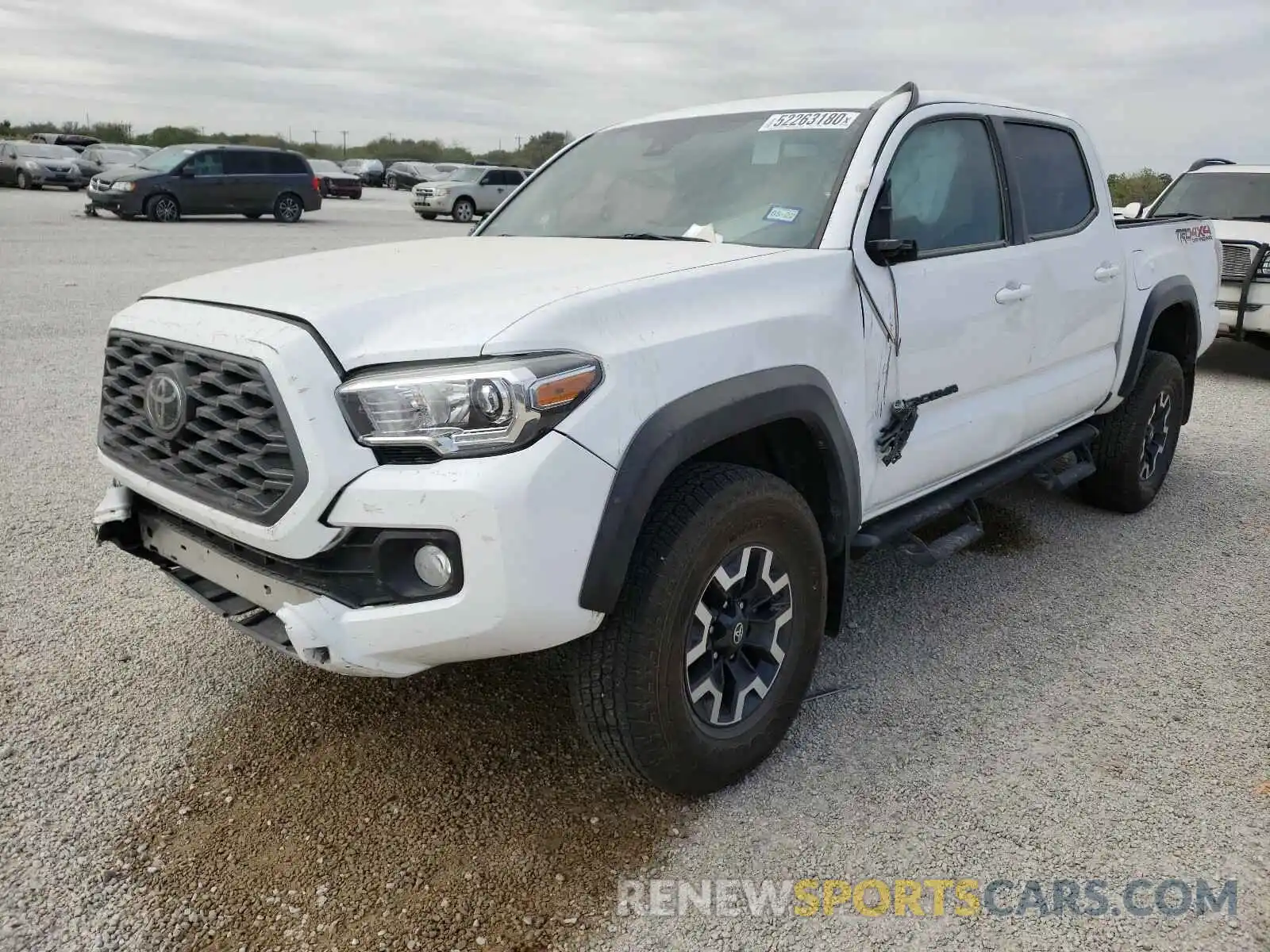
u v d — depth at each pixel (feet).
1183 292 17.04
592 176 13.10
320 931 7.56
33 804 8.89
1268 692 11.32
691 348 8.34
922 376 11.19
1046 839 8.73
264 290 8.61
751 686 9.36
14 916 7.61
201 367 8.36
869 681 11.50
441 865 8.31
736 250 10.02
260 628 8.57
